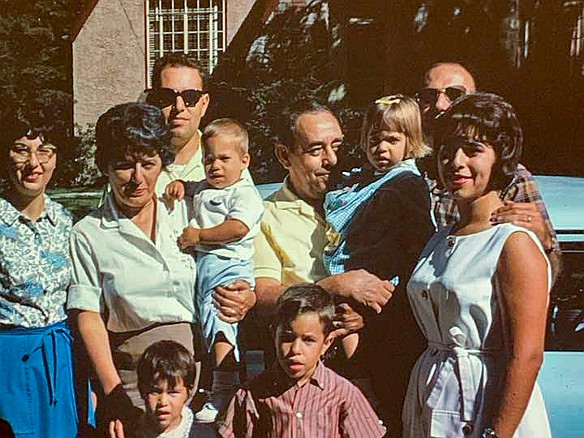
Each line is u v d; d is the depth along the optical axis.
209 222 4.04
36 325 3.92
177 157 4.24
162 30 12.37
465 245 3.39
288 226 4.09
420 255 3.70
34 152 3.91
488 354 3.37
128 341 4.02
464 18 12.16
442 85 4.18
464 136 3.38
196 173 4.19
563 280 3.88
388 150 3.97
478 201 3.43
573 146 10.60
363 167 4.09
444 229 3.57
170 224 4.05
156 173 3.96
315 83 11.60
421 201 3.91
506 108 3.38
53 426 3.93
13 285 3.90
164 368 3.90
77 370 4.05
